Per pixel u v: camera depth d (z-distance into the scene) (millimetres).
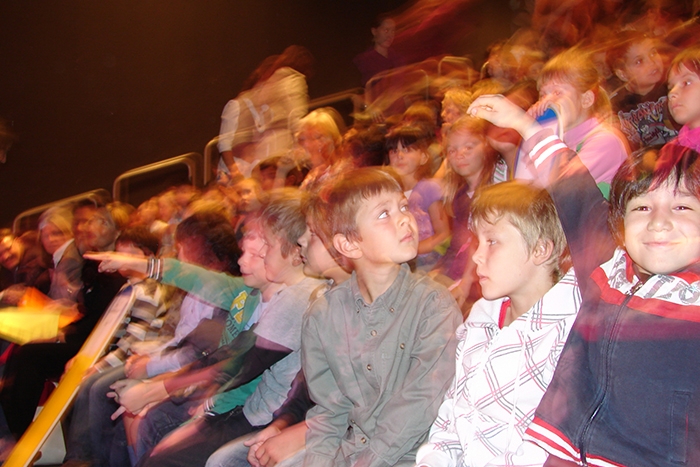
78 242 3062
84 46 6074
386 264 1529
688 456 926
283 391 1831
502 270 1211
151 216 3637
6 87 5727
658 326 970
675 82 1675
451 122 2688
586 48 3129
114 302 2475
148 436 2045
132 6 6285
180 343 2230
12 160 5781
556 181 1215
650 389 963
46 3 5836
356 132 2986
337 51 7680
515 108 1323
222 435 1834
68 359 2660
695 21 2869
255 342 1848
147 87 6461
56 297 2969
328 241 1621
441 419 1344
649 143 2234
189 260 2266
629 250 1013
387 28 5863
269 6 7168
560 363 1097
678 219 962
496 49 3830
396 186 1530
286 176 3449
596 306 1079
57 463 2441
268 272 1877
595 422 1027
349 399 1579
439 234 2381
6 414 2576
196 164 5633
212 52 6844
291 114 4715
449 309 1503
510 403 1192
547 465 1106
